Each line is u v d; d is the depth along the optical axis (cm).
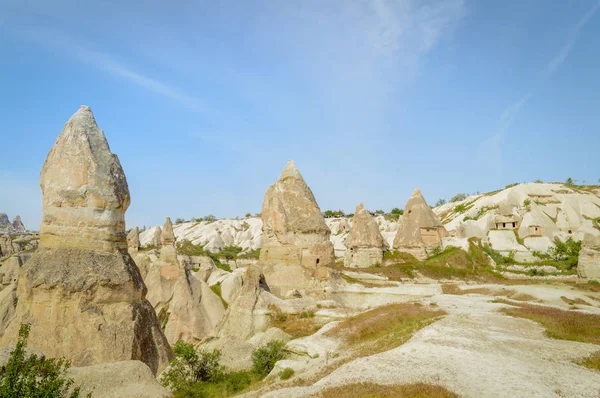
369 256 6047
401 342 1922
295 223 3703
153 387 1666
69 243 2027
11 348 1447
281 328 2841
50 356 1833
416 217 6519
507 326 2173
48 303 1906
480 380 1351
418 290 3969
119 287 2023
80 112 2253
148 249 7175
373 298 3725
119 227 2177
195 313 3950
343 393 1313
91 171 2103
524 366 1495
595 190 10219
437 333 1977
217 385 1950
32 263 1984
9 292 3216
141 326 2066
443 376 1388
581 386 1327
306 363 1953
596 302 3359
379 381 1388
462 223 8194
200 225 16825
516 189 10044
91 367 1648
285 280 3572
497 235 7369
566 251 6331
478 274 5288
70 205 2055
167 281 4759
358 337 2319
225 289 4950
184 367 2020
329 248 3753
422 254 6166
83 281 1942
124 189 2225
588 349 1758
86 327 1900
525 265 5759
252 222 15962
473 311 2627
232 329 3023
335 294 3600
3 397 1083
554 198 9538
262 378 2017
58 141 2183
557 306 2956
